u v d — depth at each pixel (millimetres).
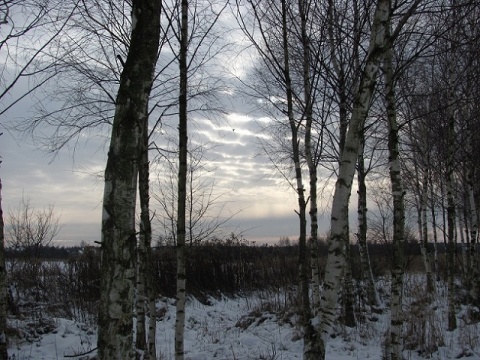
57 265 15164
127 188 3180
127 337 3078
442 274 18469
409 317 9523
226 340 10055
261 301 13664
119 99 3291
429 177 15664
